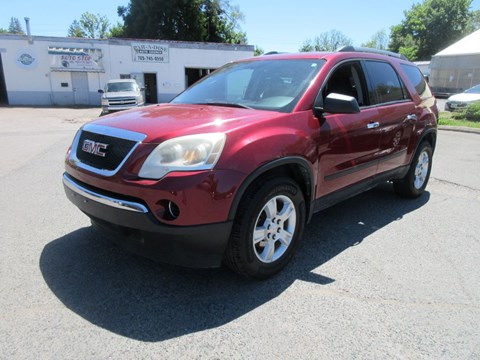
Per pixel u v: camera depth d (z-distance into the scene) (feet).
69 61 87.25
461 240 13.33
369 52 14.79
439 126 43.80
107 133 9.73
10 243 12.30
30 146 30.32
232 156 8.89
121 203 8.76
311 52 13.64
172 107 12.02
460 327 8.68
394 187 17.88
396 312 9.17
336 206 16.69
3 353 7.51
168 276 10.50
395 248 12.60
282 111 10.80
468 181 21.03
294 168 10.73
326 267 11.25
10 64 85.71
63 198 16.96
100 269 10.77
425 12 193.26
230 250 9.43
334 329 8.51
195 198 8.46
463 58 106.11
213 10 142.31
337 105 10.62
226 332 8.32
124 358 7.50
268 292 9.88
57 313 8.79
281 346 7.93
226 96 12.85
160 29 133.18
